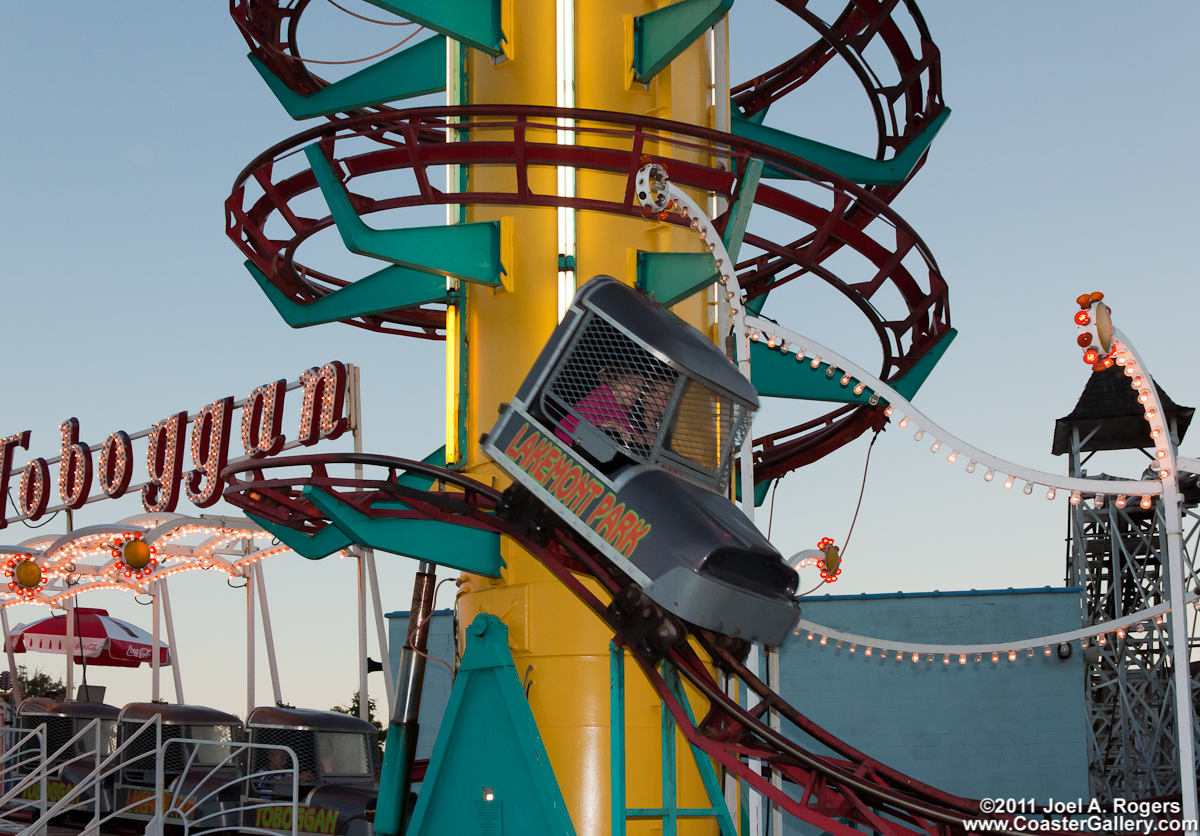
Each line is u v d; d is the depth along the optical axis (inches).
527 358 515.8
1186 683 345.4
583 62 545.0
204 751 679.1
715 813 465.7
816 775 392.2
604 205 516.4
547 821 448.5
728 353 474.3
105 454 938.1
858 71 647.1
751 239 561.0
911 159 653.9
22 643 1059.9
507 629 491.8
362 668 688.4
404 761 515.5
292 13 651.5
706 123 577.3
